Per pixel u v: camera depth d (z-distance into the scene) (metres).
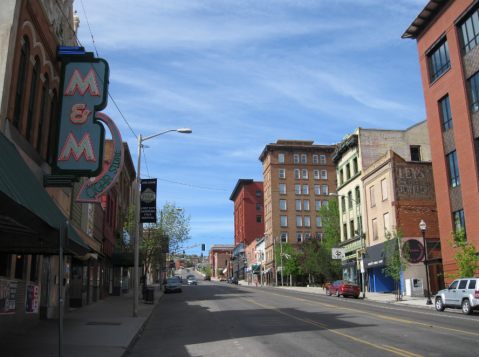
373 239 43.88
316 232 90.00
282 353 10.43
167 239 35.84
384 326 15.12
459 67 30.53
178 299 35.38
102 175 16.92
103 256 30.17
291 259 72.38
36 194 10.67
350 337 12.64
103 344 12.05
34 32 15.02
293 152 93.31
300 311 21.45
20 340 12.18
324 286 53.28
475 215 28.61
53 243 10.43
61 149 15.66
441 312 21.52
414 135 47.88
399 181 39.69
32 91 15.63
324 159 94.00
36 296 15.55
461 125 30.25
